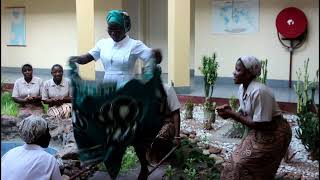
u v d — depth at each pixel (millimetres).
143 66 4094
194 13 12219
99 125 3742
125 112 3750
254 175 3686
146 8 13188
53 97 6867
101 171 4801
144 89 3775
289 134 3717
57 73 6816
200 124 7465
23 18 14516
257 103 3537
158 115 3912
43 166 3043
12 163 3035
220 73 11641
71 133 5766
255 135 3668
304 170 5098
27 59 14633
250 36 11250
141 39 13141
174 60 9945
